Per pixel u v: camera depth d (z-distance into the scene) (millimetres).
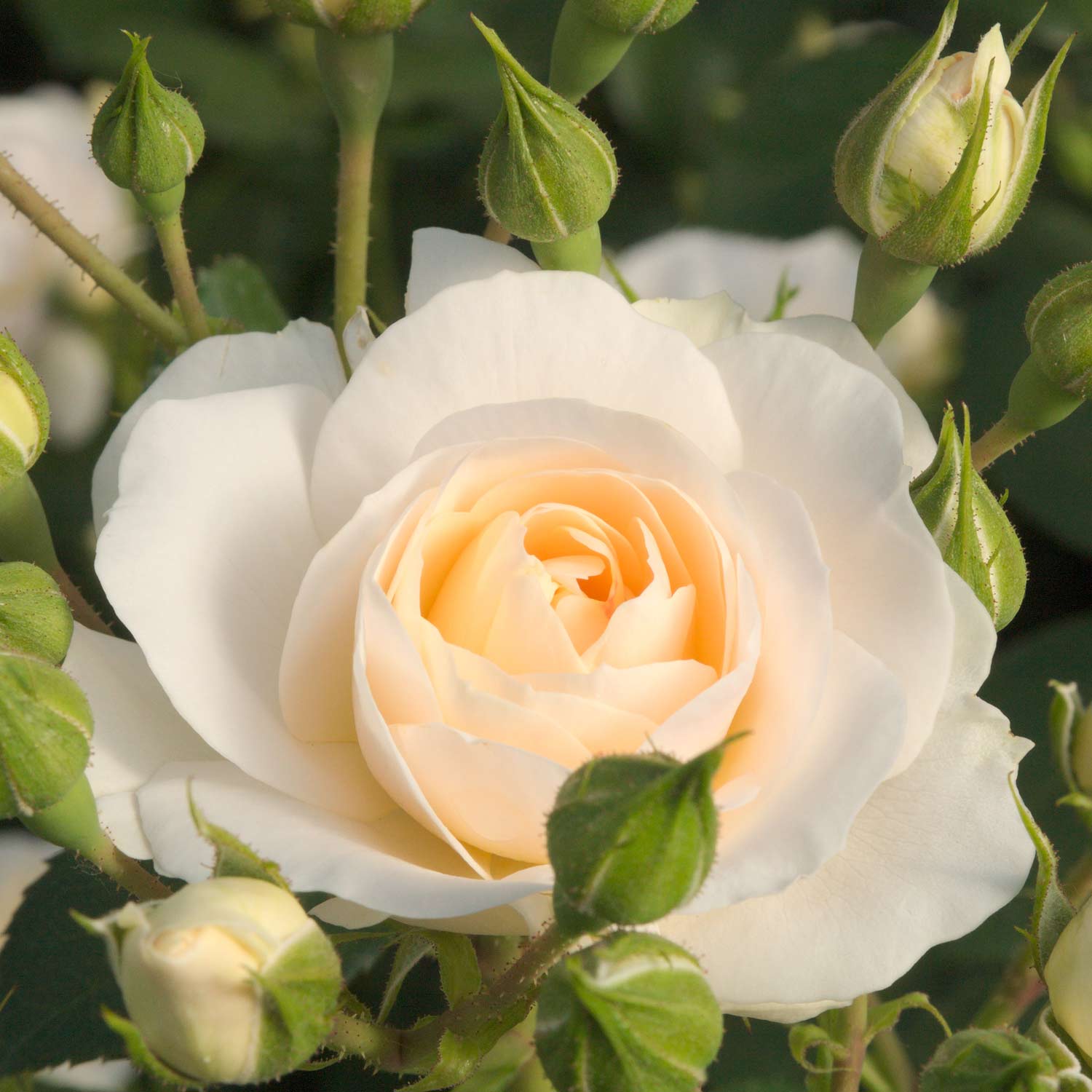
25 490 421
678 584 401
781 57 531
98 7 535
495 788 388
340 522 407
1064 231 516
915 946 390
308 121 535
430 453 399
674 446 399
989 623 400
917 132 422
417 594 395
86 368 533
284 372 423
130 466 403
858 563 400
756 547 396
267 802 396
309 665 399
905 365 525
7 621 389
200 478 404
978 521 411
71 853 441
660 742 389
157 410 406
